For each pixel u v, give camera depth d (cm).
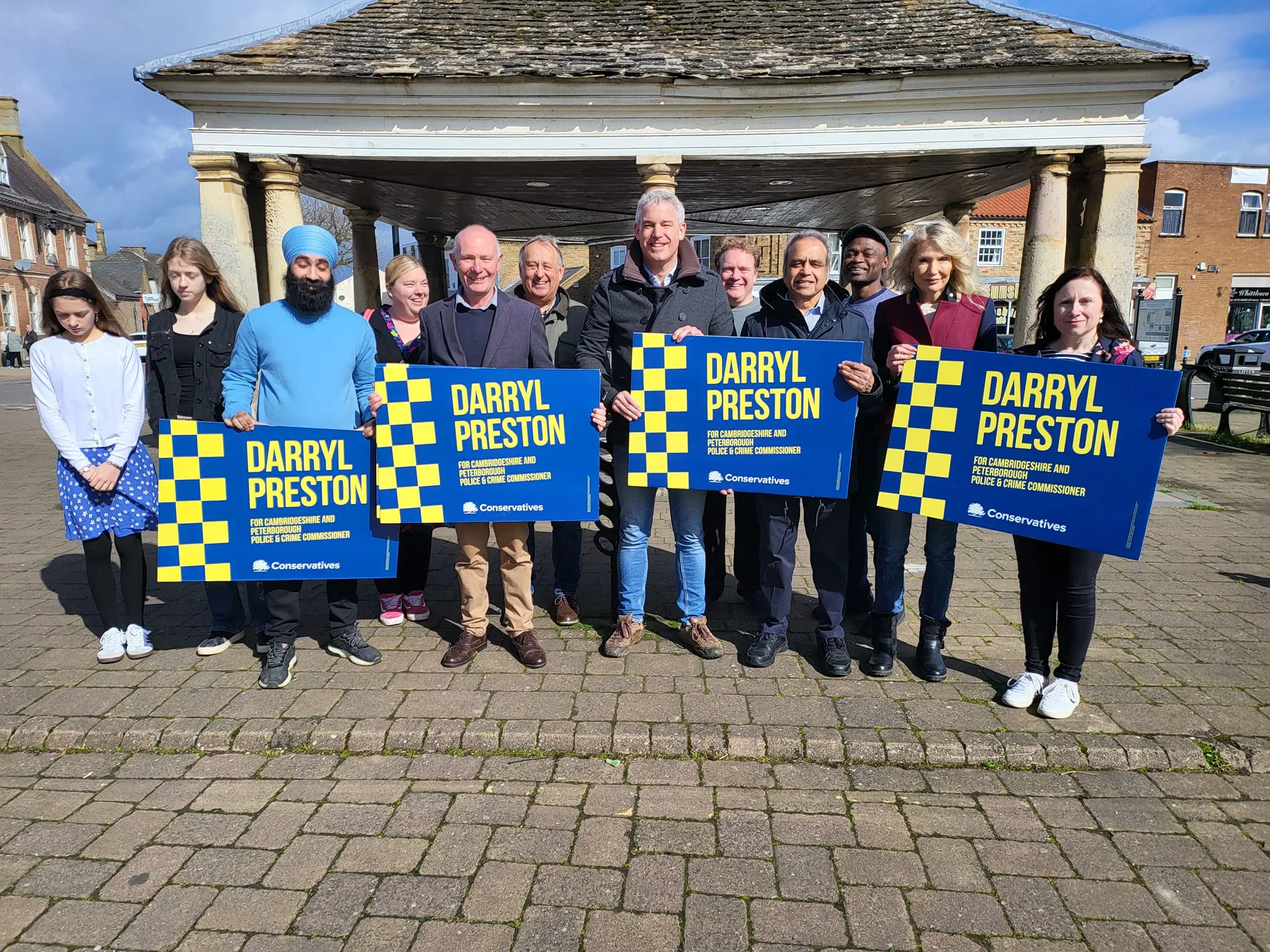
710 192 1192
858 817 267
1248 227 3178
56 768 298
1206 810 273
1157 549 567
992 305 342
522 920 220
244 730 310
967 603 457
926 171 941
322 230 351
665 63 726
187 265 361
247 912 223
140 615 386
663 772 292
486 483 358
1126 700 337
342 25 783
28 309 3997
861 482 388
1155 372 290
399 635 411
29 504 729
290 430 348
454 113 732
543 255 426
